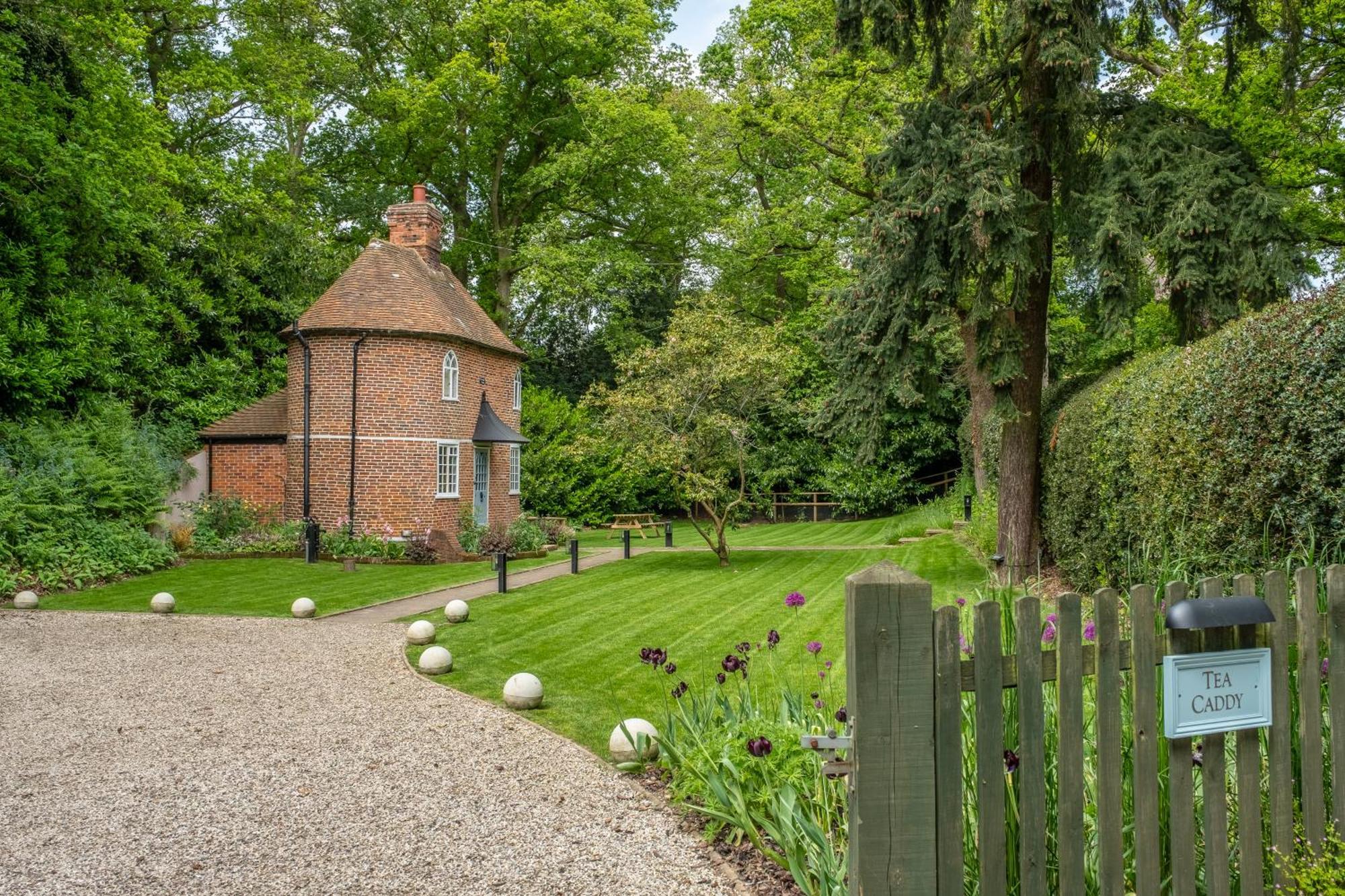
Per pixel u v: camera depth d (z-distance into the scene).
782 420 33.06
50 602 13.43
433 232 24.98
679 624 11.30
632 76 32.44
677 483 18.03
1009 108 13.55
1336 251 16.09
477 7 28.92
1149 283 13.50
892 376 12.86
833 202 24.52
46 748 6.40
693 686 8.02
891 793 2.52
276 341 26.33
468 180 34.28
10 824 4.96
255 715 7.33
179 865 4.40
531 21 28.84
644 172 32.50
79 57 19.14
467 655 9.75
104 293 20.36
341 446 20.92
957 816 2.57
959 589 12.83
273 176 26.92
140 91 23.81
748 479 32.56
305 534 19.28
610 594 14.40
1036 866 2.68
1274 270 10.75
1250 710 2.96
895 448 32.38
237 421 22.77
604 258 29.66
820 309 26.92
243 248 26.09
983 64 13.62
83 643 10.45
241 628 11.59
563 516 30.58
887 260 12.52
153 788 5.55
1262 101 13.95
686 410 17.75
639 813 5.06
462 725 7.00
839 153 22.80
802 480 34.72
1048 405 15.45
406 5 29.64
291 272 26.83
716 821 4.72
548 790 5.47
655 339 36.50
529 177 30.66
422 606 13.45
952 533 22.47
